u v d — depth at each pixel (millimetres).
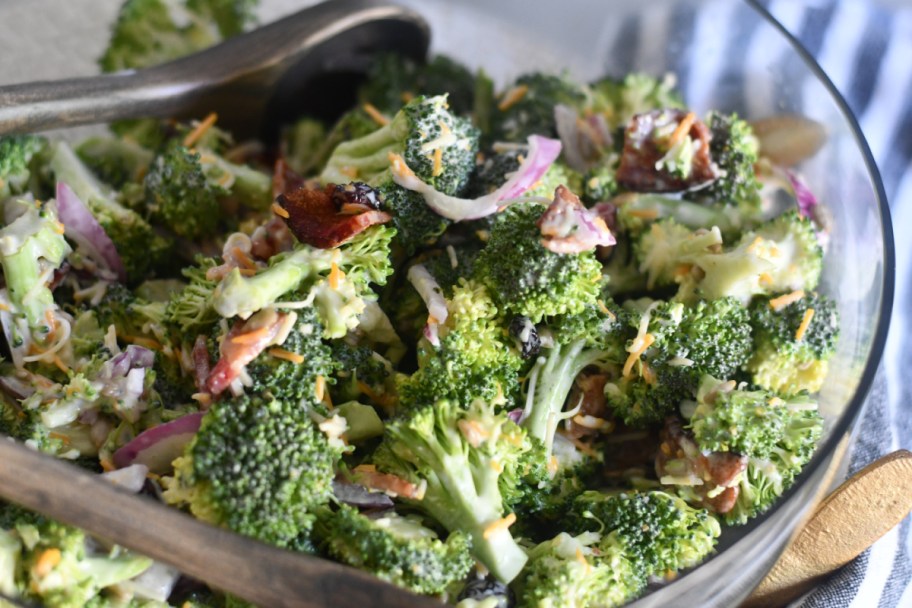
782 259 392
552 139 429
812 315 384
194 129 447
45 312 377
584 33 497
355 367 367
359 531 332
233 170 434
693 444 369
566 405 384
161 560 321
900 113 513
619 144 445
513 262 360
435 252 388
